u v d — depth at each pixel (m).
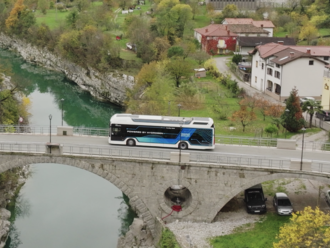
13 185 81.56
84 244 65.75
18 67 169.00
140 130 65.94
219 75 131.25
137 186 60.41
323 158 63.53
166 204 61.06
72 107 127.56
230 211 62.78
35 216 73.31
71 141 67.44
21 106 101.38
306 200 63.66
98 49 148.12
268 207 62.88
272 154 64.69
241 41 151.62
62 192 81.81
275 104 103.19
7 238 67.12
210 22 196.25
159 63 127.69
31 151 61.38
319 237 46.31
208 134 65.31
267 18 194.38
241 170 58.28
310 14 193.88
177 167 59.19
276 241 54.78
